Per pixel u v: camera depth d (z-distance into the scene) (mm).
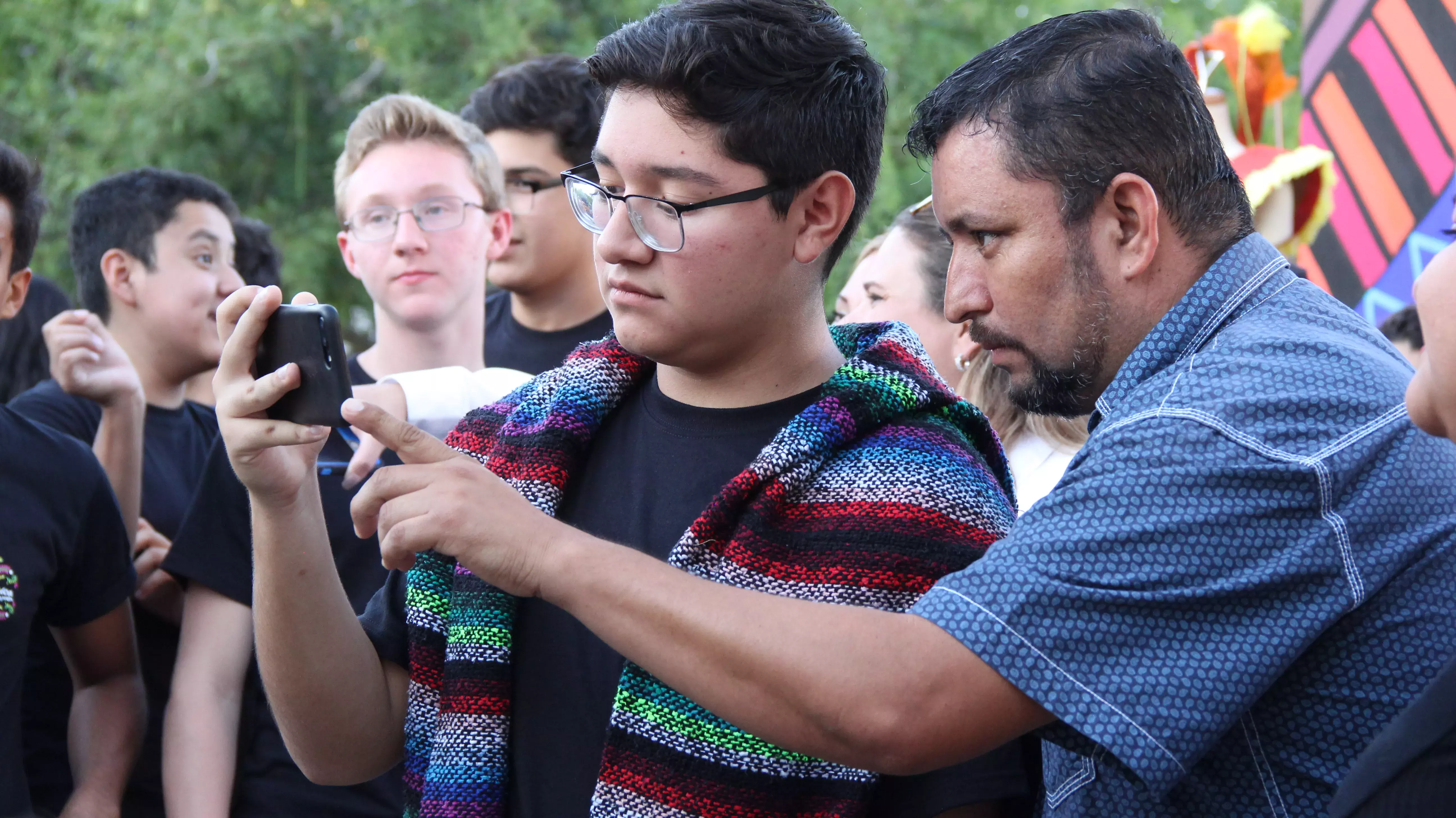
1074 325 1288
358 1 7492
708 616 1122
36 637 2289
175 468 2732
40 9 7723
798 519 1323
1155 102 1267
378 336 2543
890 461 1332
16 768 1966
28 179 2113
